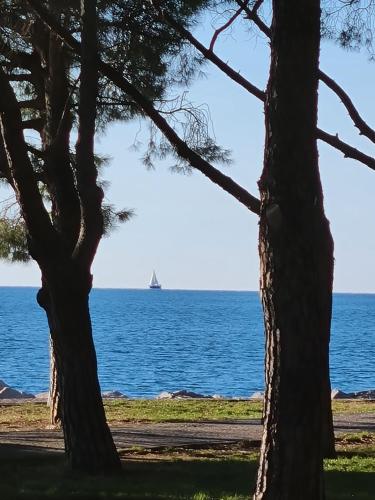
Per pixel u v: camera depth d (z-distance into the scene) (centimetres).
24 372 8400
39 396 4825
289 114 1351
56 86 2673
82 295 2033
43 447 2527
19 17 2317
